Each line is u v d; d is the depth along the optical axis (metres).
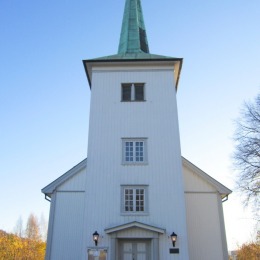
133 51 24.11
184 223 17.95
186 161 22.14
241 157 28.48
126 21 26.12
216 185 21.56
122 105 20.83
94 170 19.17
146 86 21.39
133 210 18.31
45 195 21.89
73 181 21.83
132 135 20.00
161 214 18.16
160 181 18.89
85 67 22.41
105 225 18.02
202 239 20.34
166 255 17.33
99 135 20.00
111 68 22.03
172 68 21.91
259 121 28.41
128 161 19.39
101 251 17.44
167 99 20.97
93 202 18.48
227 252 20.02
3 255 60.88
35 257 65.62
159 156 19.45
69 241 20.41
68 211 21.08
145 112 20.59
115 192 18.72
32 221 84.62
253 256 49.88
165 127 20.17
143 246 17.94
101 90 21.30
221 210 20.97
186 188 21.55
